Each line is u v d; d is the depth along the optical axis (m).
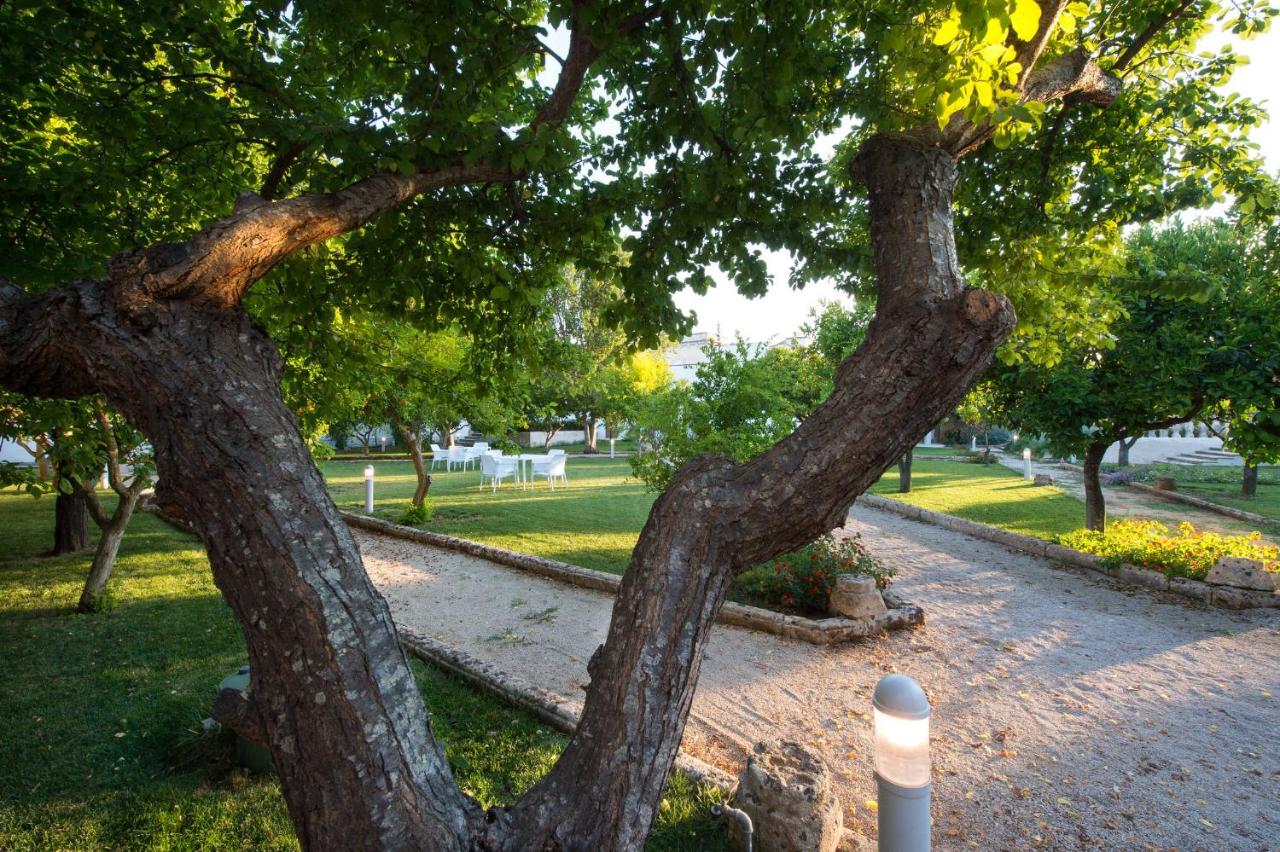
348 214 2.28
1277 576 7.32
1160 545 8.40
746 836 3.04
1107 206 5.41
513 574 8.83
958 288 2.15
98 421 6.12
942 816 3.63
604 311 4.76
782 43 3.38
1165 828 3.53
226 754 3.90
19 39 3.53
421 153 3.02
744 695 5.14
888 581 7.57
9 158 4.17
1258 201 4.94
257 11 3.53
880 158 2.46
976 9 1.82
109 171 4.00
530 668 5.63
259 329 1.90
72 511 9.62
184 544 10.15
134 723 4.33
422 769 1.55
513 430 13.16
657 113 4.20
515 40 3.43
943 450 33.12
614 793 1.59
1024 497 15.23
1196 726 4.65
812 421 1.84
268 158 5.43
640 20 3.46
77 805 3.47
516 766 3.83
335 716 1.47
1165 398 7.98
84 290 1.72
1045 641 6.29
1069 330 6.65
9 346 1.72
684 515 1.79
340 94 4.26
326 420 6.33
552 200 4.42
